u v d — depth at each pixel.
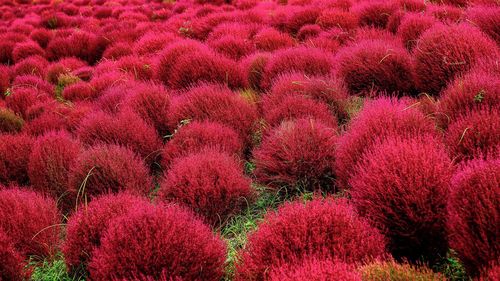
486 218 2.11
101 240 2.61
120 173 3.58
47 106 5.71
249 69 5.79
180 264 2.40
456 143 3.04
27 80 6.99
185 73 5.51
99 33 10.62
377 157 2.76
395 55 4.65
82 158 3.66
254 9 10.65
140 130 4.32
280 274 2.14
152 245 2.45
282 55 5.45
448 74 4.18
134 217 2.61
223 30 8.12
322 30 7.52
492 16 5.09
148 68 7.02
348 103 4.39
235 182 3.31
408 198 2.44
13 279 2.74
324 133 3.51
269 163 3.47
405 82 4.58
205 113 4.36
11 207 3.30
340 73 4.89
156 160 4.27
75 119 5.18
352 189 3.06
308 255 2.24
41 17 13.38
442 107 3.57
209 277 2.45
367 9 7.41
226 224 3.26
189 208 3.16
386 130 3.14
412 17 5.84
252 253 2.45
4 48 9.60
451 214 2.22
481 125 2.95
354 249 2.28
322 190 3.44
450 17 6.32
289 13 8.81
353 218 2.49
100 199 3.10
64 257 2.91
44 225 3.20
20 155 4.28
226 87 4.83
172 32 9.28
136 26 10.59
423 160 2.53
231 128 4.14
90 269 2.56
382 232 2.52
